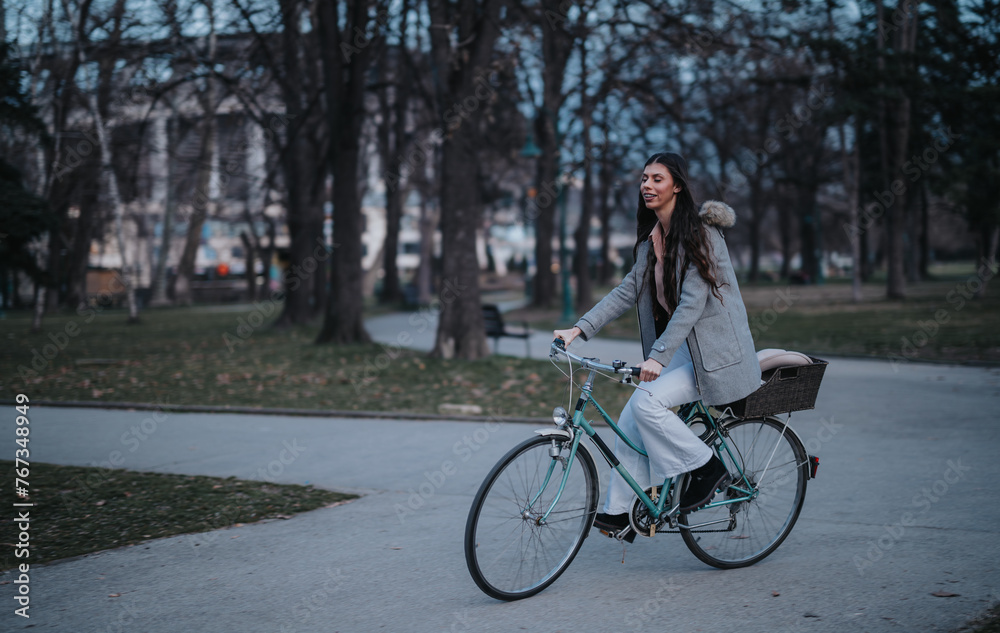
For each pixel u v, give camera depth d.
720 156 33.28
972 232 26.25
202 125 20.95
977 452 5.71
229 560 3.84
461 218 13.35
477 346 13.45
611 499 3.54
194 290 45.66
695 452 3.43
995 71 22.69
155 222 41.50
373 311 32.56
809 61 21.09
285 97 17.86
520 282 59.44
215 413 8.27
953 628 2.84
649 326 3.59
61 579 3.59
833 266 75.69
